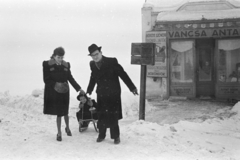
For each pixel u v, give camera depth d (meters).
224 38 13.36
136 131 6.96
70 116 9.23
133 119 9.92
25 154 5.56
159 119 10.04
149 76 13.96
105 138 6.70
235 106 10.75
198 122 9.15
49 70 6.38
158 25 13.81
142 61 8.12
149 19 14.07
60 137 6.42
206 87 14.09
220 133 7.59
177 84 13.98
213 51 13.91
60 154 5.59
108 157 5.47
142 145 6.12
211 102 13.09
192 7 13.70
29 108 9.80
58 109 6.36
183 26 13.55
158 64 13.84
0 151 5.69
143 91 8.27
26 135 6.82
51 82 6.36
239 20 13.05
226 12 13.24
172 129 7.33
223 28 13.21
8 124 7.50
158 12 13.97
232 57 13.34
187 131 7.45
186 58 13.81
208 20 13.30
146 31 13.99
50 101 6.35
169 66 13.94
